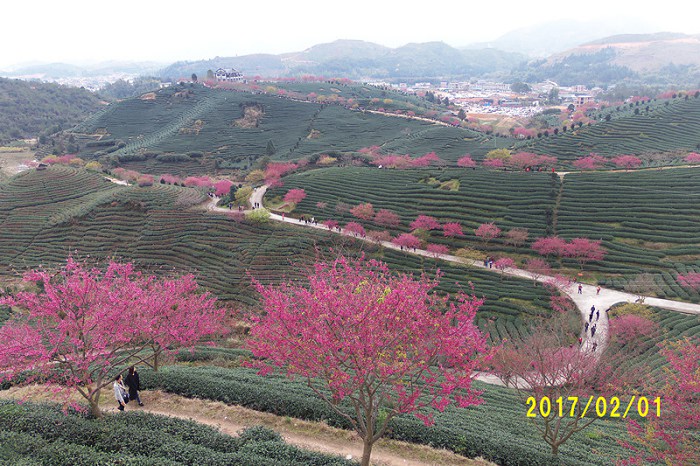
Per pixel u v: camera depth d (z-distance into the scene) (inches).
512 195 2982.3
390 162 4170.8
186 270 2618.1
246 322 1994.3
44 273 816.3
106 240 2960.1
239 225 2987.2
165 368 1141.7
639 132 4648.1
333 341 556.4
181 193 3472.0
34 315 747.4
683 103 5162.4
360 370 551.8
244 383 981.2
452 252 2591.0
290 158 5118.1
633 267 2237.9
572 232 2564.0
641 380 1107.9
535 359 1034.1
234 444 677.3
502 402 1194.6
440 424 831.1
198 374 1024.9
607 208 2714.1
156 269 2662.4
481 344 613.9
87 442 639.8
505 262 2313.0
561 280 2143.2
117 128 6712.6
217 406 868.0
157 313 977.5
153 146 5831.7
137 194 3353.8
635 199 2733.8
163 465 565.9
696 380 743.7
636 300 1962.4
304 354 588.4
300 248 2650.1
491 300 2094.0
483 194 3036.4
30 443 605.9
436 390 642.8
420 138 5679.1
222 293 2372.0
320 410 818.2
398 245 2696.9
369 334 545.6
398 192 3294.8
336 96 7780.5
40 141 6486.2
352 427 785.6
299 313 615.8
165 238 2938.0
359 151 5000.0
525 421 1023.6
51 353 699.4
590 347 1635.1
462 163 3937.0
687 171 3009.4
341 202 3221.0
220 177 4822.8
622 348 1601.9
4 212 3257.9
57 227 3073.3
